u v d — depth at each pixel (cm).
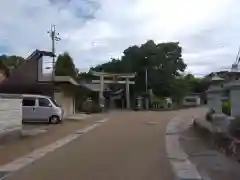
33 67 3131
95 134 1955
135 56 7294
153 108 6319
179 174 935
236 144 1153
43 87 3091
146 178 884
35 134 1912
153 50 7244
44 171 960
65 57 5003
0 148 1399
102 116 3734
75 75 5209
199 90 7838
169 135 1938
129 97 6850
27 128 2231
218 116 1652
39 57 3138
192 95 7856
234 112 1761
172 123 2795
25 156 1215
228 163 1089
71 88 3769
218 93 2066
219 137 1416
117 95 6800
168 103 6788
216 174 933
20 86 3091
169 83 7338
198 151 1345
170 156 1224
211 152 1318
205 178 890
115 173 936
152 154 1268
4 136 1557
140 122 2886
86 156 1212
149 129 2275
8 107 1603
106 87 6588
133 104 6888
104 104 6006
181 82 7581
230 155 1191
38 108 2584
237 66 2256
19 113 1723
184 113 4441
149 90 6675
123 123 2766
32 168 1004
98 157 1192
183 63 7706
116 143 1569
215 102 2127
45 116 2594
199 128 2086
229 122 1400
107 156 1214
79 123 2728
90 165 1047
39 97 2612
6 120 1580
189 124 2723
